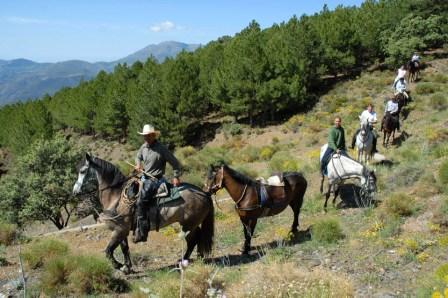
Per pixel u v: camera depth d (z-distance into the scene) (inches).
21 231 559.5
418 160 622.5
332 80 1790.1
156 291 303.7
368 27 1749.5
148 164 345.7
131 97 2048.5
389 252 351.3
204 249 366.9
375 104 1323.8
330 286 278.7
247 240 394.6
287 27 1819.6
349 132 1077.8
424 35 1652.3
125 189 347.3
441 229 377.4
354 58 1702.8
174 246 453.7
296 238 423.8
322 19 2032.5
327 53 1707.7
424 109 1060.5
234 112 1674.5
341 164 475.8
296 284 279.3
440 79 1326.3
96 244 477.1
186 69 1802.4
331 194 546.9
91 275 324.5
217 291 292.0
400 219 416.5
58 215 1079.6
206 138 1733.5
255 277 301.3
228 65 1731.1
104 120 2256.4
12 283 342.6
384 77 1593.3
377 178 553.9
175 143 1708.9
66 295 319.3
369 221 430.9
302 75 1640.0
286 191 403.9
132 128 1911.9
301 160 854.5
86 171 351.6
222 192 685.9
